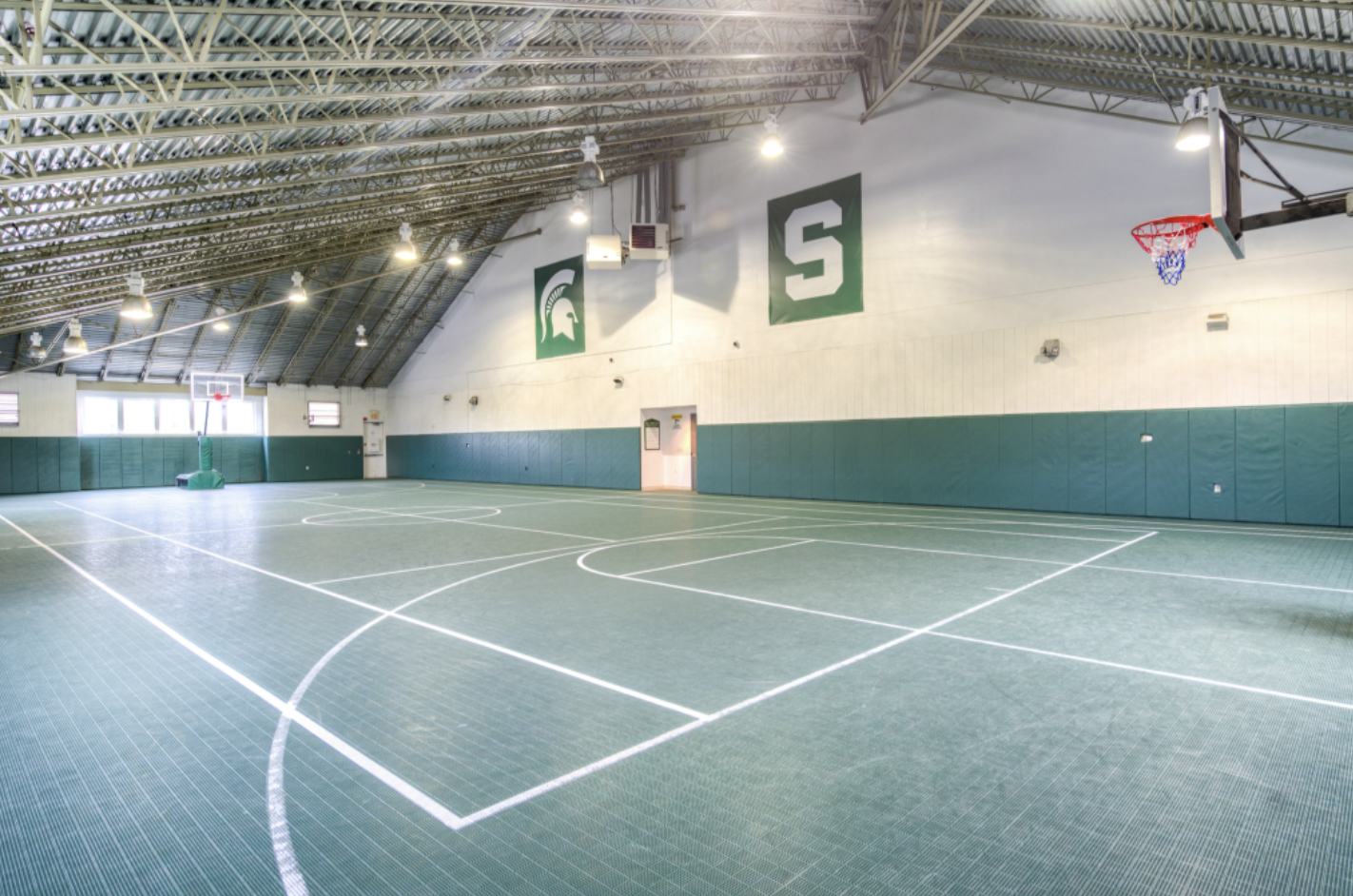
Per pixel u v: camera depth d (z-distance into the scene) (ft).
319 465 117.08
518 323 97.09
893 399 59.98
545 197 83.97
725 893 9.30
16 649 21.15
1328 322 41.73
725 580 29.63
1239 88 40.52
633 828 10.94
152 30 29.22
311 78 36.73
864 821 11.04
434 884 9.62
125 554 39.99
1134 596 25.57
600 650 20.20
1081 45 42.65
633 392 81.92
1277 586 27.02
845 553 36.19
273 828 11.15
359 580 30.94
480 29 37.42
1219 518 45.57
